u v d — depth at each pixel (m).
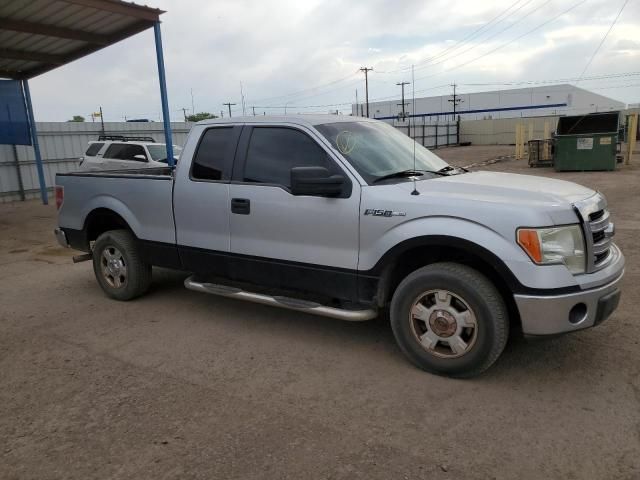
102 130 21.20
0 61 13.93
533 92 95.69
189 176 4.98
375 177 4.10
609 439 3.00
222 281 5.12
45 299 6.12
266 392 3.68
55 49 13.12
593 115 19.88
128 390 3.78
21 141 16.22
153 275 6.85
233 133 4.79
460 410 3.36
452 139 57.66
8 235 11.21
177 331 4.90
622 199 12.34
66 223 6.21
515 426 3.16
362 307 4.21
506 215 3.46
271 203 4.42
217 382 3.86
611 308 3.61
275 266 4.49
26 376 4.07
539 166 22.86
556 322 3.41
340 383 3.78
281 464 2.87
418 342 3.87
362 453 2.95
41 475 2.85
